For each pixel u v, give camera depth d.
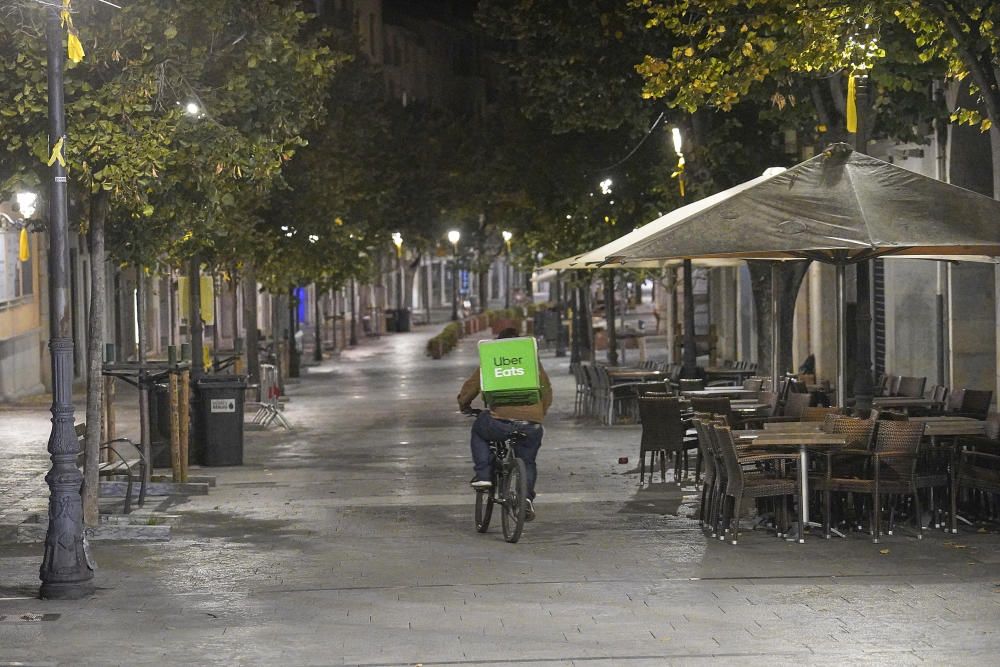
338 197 45.31
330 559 18.28
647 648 13.25
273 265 45.16
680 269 54.94
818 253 21.09
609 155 44.19
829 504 18.73
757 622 14.19
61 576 16.03
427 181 84.75
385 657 13.12
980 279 33.12
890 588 15.62
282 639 13.89
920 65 24.45
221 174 21.33
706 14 22.73
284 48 21.50
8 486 26.61
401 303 116.81
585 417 40.22
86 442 20.47
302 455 32.31
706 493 22.42
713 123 36.50
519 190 48.72
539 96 36.38
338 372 66.00
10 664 13.01
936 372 37.16
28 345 50.97
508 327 19.91
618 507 22.23
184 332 79.19
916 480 18.59
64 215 16.56
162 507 23.38
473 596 15.77
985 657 12.66
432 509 22.73
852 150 19.02
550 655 13.08
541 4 33.88
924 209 18.31
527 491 19.50
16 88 19.38
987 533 18.88
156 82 20.08
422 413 44.12
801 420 21.20
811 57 20.55
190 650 13.50
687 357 33.06
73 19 19.27
